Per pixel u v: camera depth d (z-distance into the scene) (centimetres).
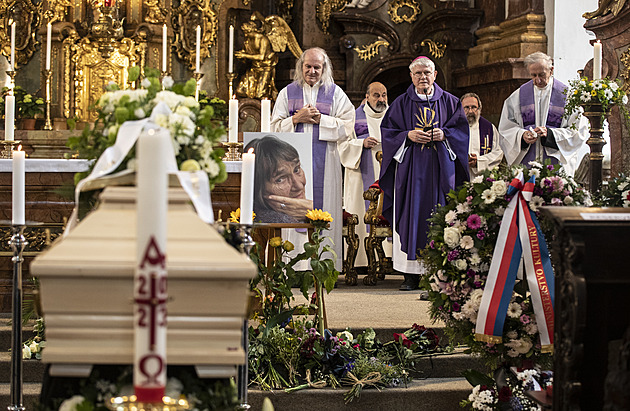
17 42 1012
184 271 220
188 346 226
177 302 223
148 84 289
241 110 1030
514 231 474
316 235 546
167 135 212
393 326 593
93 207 297
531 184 475
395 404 513
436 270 502
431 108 768
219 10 1052
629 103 723
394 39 1127
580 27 1002
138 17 1035
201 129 285
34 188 643
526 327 476
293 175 553
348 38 1119
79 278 219
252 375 521
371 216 844
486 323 473
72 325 221
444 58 1113
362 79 1123
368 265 847
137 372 207
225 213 649
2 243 649
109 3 985
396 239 780
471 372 498
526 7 1027
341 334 561
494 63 1025
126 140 253
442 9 1094
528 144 815
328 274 539
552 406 341
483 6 1098
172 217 233
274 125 816
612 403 275
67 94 998
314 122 782
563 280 325
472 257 484
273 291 542
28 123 959
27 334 577
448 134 762
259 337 530
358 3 1123
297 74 820
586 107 599
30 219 645
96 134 288
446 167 759
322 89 814
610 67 750
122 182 253
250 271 223
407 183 769
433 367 557
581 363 317
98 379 240
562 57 1002
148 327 206
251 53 1037
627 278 327
